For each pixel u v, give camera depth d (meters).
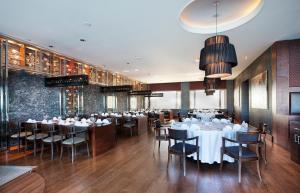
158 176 3.38
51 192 2.81
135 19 3.98
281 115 5.40
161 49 6.14
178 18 3.98
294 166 3.86
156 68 9.31
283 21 4.12
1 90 5.14
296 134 4.04
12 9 3.48
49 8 3.47
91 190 2.87
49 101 6.76
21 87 5.80
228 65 3.36
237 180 3.20
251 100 8.41
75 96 8.10
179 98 15.48
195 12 4.23
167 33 4.78
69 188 2.94
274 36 5.10
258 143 3.21
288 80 5.42
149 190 2.86
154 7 3.50
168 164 3.81
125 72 10.46
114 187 2.96
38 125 5.26
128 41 5.36
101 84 9.57
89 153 4.82
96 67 8.98
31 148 5.41
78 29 4.47
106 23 4.16
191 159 4.33
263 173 3.49
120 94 11.88
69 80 6.11
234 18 4.52
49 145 5.42
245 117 10.23
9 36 4.84
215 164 4.00
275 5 3.45
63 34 4.77
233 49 3.37
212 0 3.82
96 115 8.10
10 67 5.24
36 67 5.98
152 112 10.19
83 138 4.55
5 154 4.82
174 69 9.55
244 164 3.98
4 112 5.20
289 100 5.40
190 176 3.37
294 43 5.38
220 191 2.81
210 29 4.84
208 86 7.66
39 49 5.92
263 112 6.76
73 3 3.32
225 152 3.53
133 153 4.88
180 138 3.52
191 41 5.38
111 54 6.71
